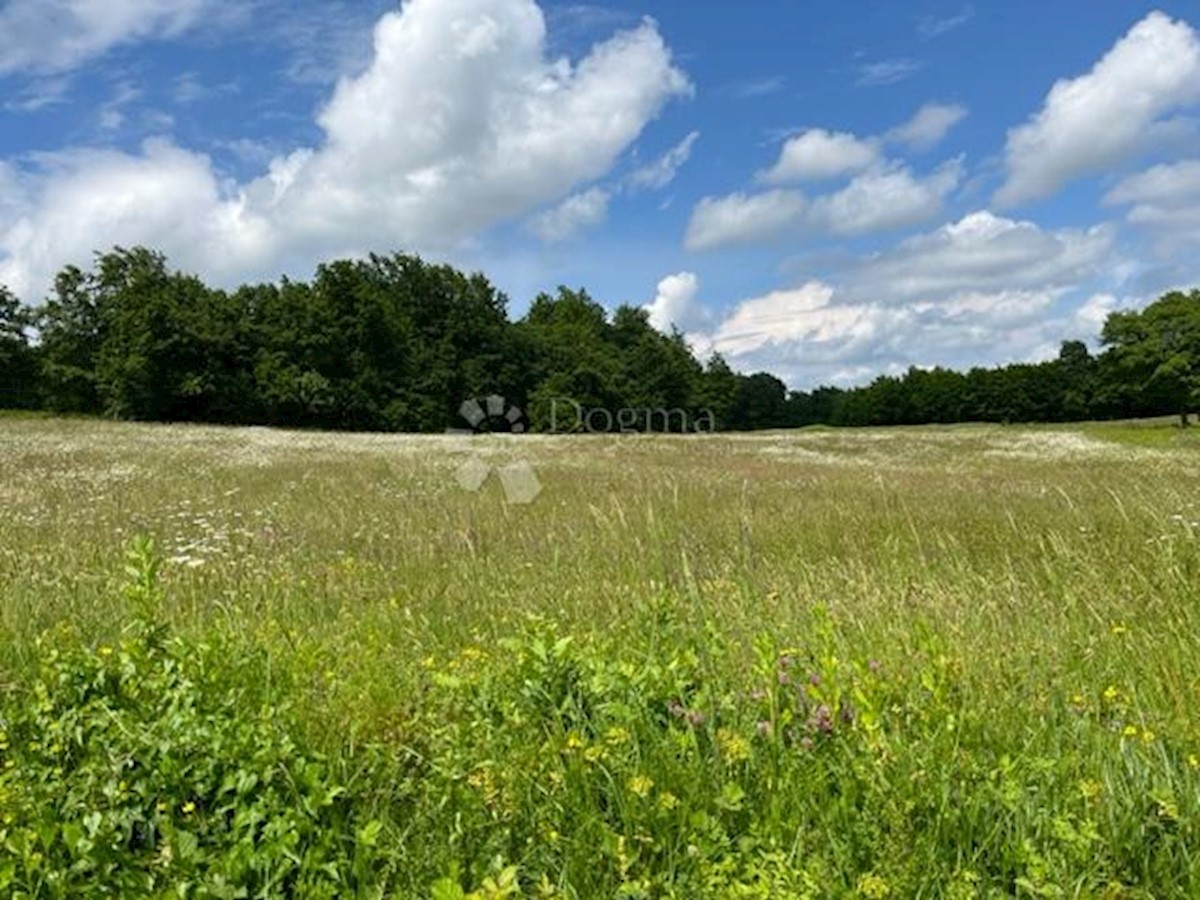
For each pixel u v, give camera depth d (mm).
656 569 6633
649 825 2664
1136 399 67188
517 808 2797
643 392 84875
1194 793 2795
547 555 7609
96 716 3145
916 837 2594
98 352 63188
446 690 3643
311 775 2785
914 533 7125
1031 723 3363
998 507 10969
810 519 9922
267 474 16469
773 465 22078
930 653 3535
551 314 107562
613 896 2443
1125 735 3113
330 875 2475
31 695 3566
